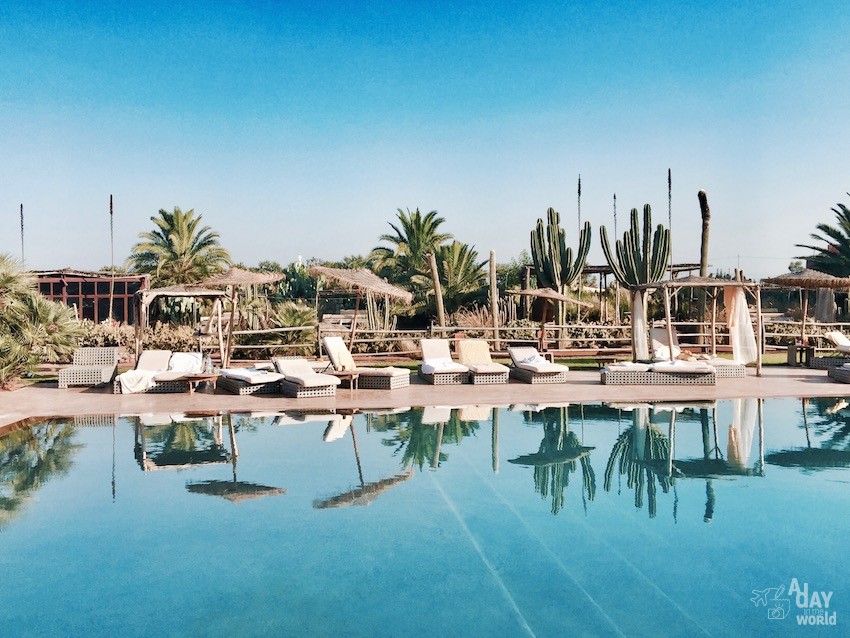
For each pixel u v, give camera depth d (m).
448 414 9.49
